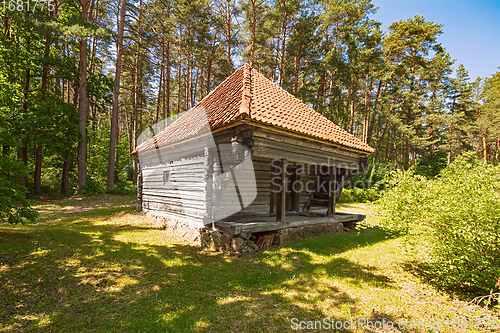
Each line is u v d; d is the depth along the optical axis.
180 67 22.05
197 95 28.03
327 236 7.76
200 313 3.37
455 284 4.26
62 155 15.88
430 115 30.50
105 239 6.70
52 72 17.47
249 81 7.73
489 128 30.06
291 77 25.98
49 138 15.06
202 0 20.27
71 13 17.91
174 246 6.39
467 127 31.34
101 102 19.50
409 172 4.87
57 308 3.49
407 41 29.88
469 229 3.55
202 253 5.89
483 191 3.80
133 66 22.22
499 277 3.50
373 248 6.61
